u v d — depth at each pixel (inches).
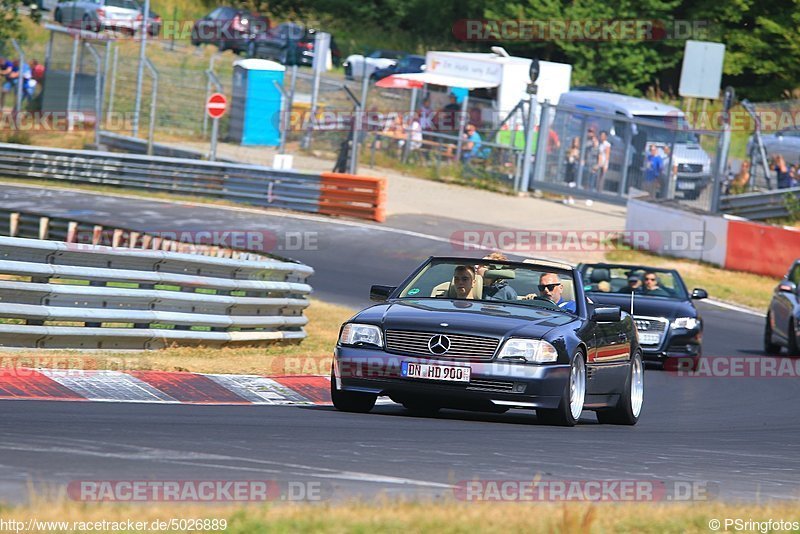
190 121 6082.7
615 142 4916.3
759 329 3225.9
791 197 4672.7
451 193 5049.2
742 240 4003.4
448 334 1370.6
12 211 3294.8
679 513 859.4
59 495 789.2
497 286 1528.1
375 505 812.6
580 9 7450.8
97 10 6924.2
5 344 1620.3
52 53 6033.5
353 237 3998.5
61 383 1446.9
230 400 1505.9
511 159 5201.8
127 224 3878.0
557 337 1390.3
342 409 1456.7
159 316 1804.9
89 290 1702.8
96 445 1012.5
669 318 2439.7
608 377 1542.8
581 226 4564.5
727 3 7440.9
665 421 1711.4
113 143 5570.9
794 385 2308.1
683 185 4714.6
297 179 4436.5
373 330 1396.4
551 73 5703.7
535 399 1364.4
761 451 1398.9
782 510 899.4
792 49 7347.4
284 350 2037.4
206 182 4591.5
